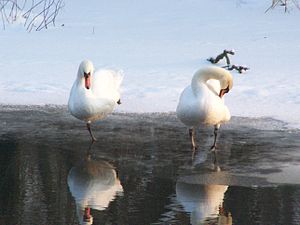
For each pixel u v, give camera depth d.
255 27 24.45
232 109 15.46
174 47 22.08
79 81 13.16
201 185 10.51
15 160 11.80
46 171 11.20
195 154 12.31
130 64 20.05
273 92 16.80
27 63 20.28
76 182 10.61
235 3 28.05
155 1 29.11
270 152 12.41
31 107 15.91
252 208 9.45
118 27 25.28
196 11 27.28
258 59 20.27
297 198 9.88
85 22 26.25
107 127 14.20
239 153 12.35
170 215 9.16
